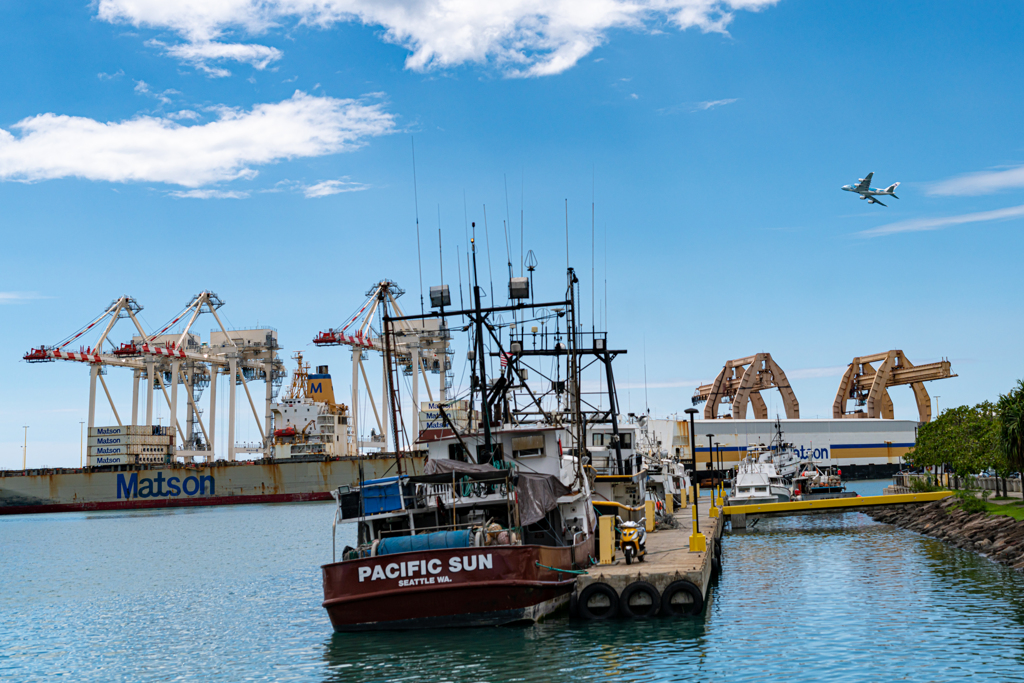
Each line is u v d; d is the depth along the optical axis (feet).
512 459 113.09
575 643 90.33
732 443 582.35
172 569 196.75
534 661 83.51
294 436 552.41
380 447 605.31
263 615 127.34
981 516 180.75
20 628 127.24
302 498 531.09
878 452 608.60
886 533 207.62
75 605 148.77
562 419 135.54
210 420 642.63
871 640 89.76
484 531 98.22
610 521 115.65
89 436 560.61
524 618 93.76
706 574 115.85
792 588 125.08
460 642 91.35
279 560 206.49
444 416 116.37
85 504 548.72
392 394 114.32
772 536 207.00
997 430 200.75
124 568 204.54
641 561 113.91
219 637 111.04
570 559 106.42
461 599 93.25
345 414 586.04
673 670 79.87
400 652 88.63
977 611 102.63
